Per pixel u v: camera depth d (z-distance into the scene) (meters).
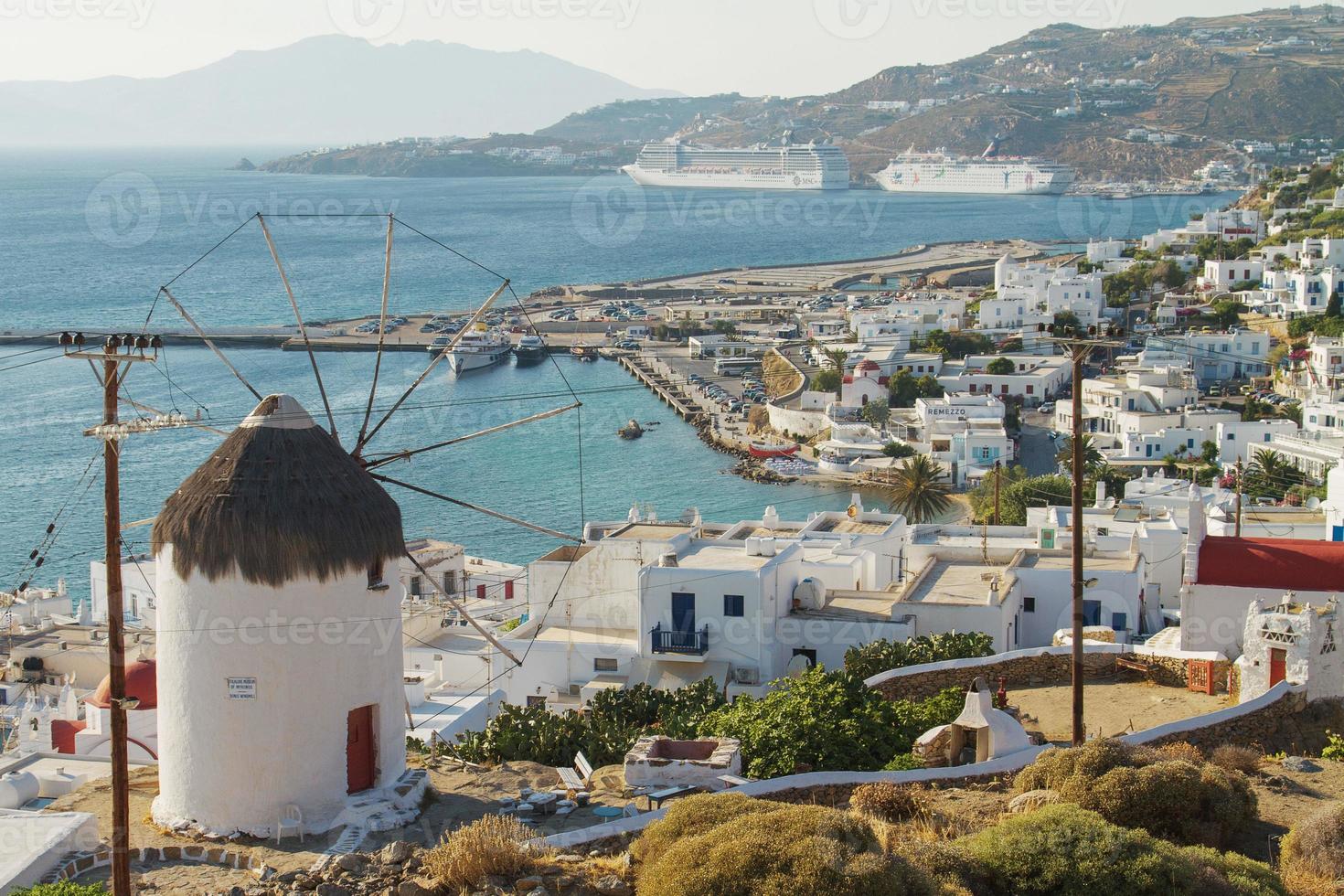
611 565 61.97
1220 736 40.16
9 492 148.38
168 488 150.12
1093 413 187.12
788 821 25.55
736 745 32.84
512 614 74.12
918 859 26.70
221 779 28.95
